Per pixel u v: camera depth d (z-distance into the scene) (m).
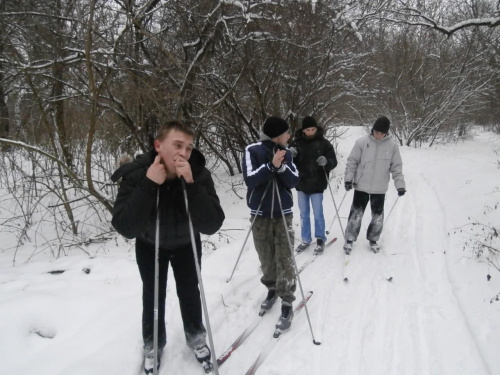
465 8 10.81
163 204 2.46
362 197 5.01
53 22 5.43
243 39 6.77
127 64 5.66
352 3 8.12
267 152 3.46
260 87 8.34
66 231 6.16
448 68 17.23
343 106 12.08
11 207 7.07
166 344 3.01
